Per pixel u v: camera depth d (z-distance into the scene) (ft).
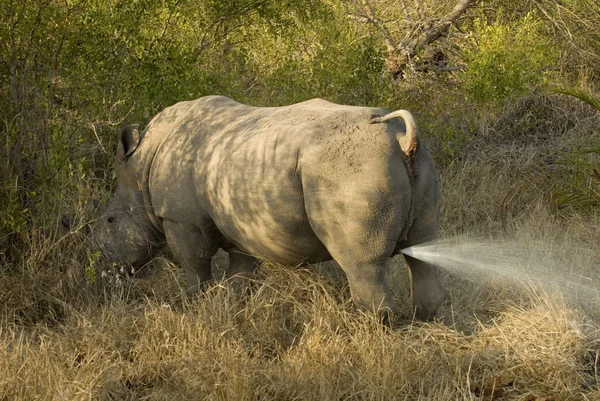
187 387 31.14
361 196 32.55
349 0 79.10
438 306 35.37
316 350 33.17
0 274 40.01
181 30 53.52
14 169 41.50
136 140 41.01
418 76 68.39
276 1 56.39
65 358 33.22
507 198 51.01
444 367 32.45
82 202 42.47
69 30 43.62
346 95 55.52
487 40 63.41
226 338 34.55
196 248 39.14
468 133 60.39
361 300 33.81
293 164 33.63
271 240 35.29
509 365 32.76
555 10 78.79
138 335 35.60
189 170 37.93
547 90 62.95
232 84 52.70
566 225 49.34
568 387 31.35
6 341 34.37
